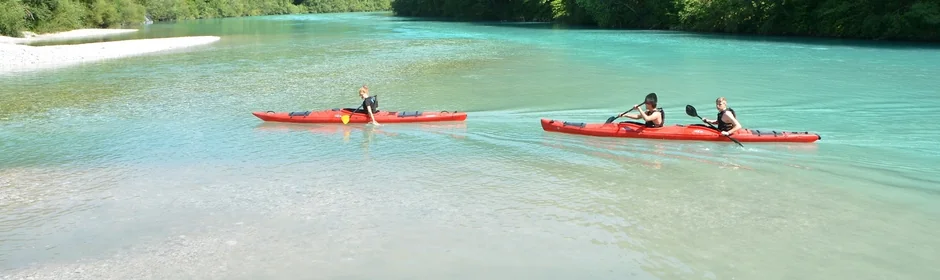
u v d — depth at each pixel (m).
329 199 7.96
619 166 9.35
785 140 10.61
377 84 19.33
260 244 6.52
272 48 34.75
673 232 6.68
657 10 49.91
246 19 84.44
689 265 5.88
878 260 5.94
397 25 63.00
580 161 9.67
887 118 12.76
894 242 6.35
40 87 19.69
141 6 67.75
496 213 7.34
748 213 7.23
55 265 6.14
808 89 16.67
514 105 15.18
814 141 10.64
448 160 9.88
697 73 20.47
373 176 9.02
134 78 21.73
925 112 13.30
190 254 6.31
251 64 26.11
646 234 6.64
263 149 10.87
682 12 46.81
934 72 19.72
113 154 10.70
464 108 14.88
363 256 6.16
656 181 8.55
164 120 13.82
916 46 29.83
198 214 7.48
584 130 11.44
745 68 21.67
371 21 74.19
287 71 23.30
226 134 12.20
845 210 7.28
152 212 7.59
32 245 6.64
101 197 8.23
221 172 9.39
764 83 17.92
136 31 55.16
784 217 7.08
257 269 5.92
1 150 11.11
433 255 6.17
